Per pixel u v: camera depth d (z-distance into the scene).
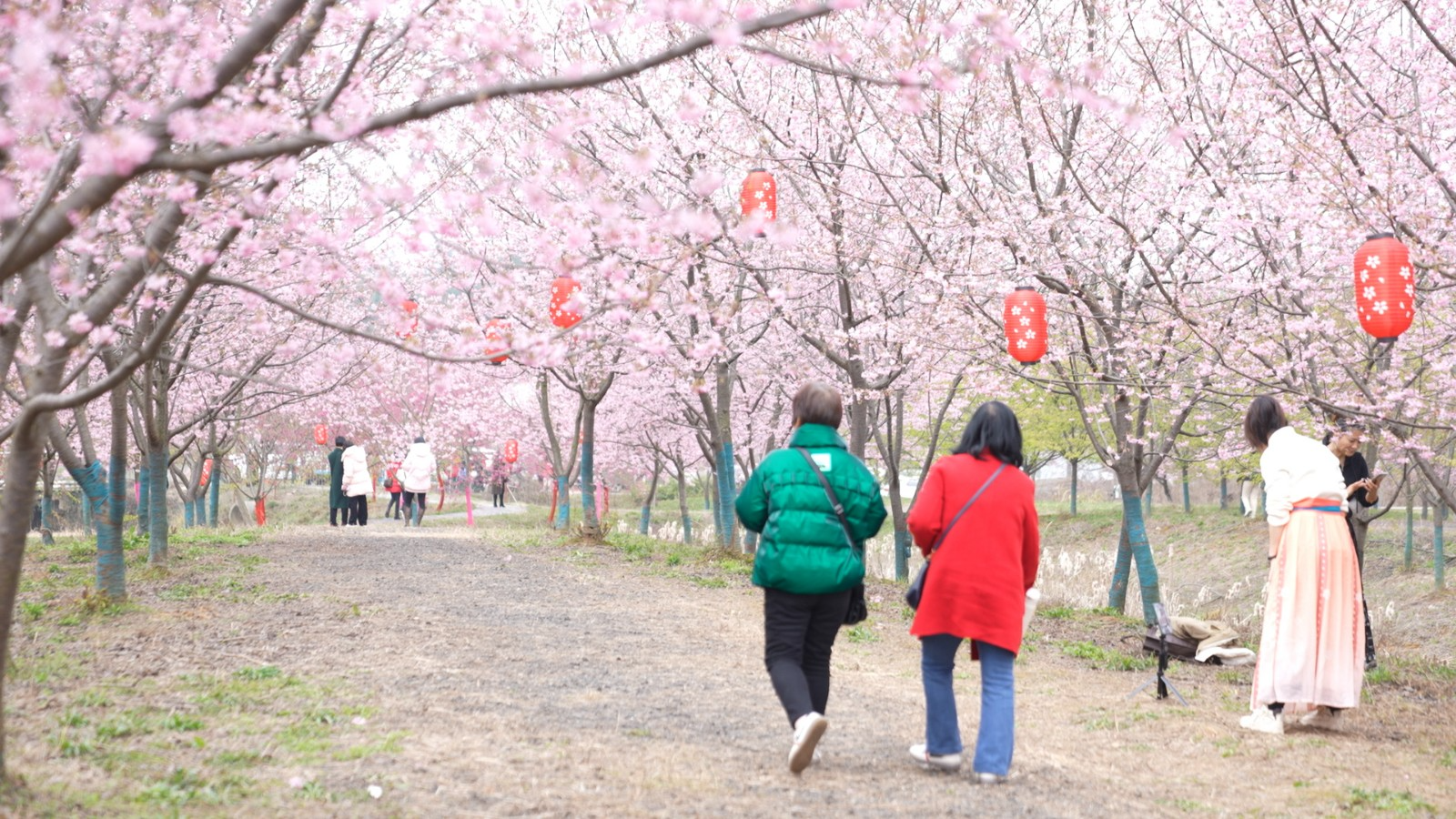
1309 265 9.23
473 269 4.96
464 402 25.91
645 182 11.30
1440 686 7.48
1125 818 3.99
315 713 5.04
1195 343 10.64
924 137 9.55
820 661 4.75
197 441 22.92
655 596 10.82
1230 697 6.88
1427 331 9.58
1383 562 21.91
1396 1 8.39
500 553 14.62
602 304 4.86
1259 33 8.19
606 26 3.80
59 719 4.64
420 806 3.65
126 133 2.88
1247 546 25.33
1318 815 4.12
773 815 3.79
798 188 11.10
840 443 4.71
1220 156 9.82
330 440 30.55
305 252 5.93
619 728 5.19
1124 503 11.02
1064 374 10.93
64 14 4.13
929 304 10.86
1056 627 10.25
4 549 3.69
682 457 26.33
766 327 14.60
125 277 3.97
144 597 9.12
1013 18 8.41
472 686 6.06
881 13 4.52
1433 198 8.19
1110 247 10.45
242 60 3.23
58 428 8.23
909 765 4.74
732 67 9.99
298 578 11.03
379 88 6.63
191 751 4.27
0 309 4.50
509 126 7.47
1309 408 9.52
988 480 4.59
